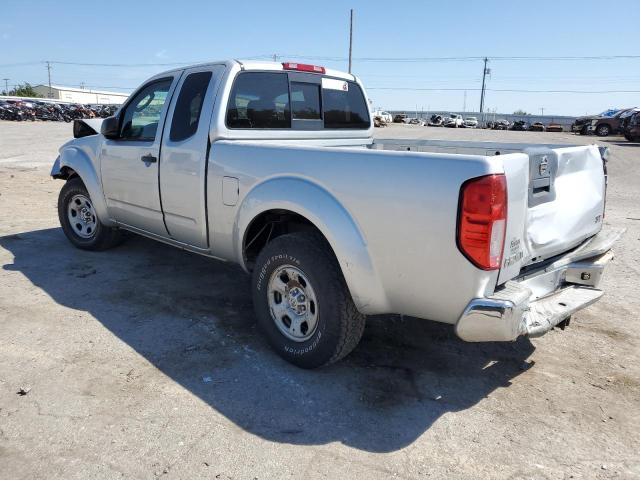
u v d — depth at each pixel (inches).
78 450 100.3
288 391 124.0
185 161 160.1
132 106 187.8
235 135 157.5
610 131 1478.8
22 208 317.7
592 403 123.2
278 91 171.2
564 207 130.3
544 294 127.3
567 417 117.3
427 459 102.0
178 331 153.1
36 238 248.1
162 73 177.5
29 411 111.6
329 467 98.7
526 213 112.8
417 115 3895.2
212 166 151.6
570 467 101.1
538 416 117.4
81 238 225.9
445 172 104.3
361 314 126.1
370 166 114.8
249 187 140.9
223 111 153.5
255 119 164.6
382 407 119.1
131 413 112.5
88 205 221.0
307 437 107.3
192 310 168.4
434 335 157.9
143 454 100.0
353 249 117.3
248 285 192.2
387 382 130.0
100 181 204.5
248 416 113.5
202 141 154.8
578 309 123.5
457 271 105.3
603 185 150.9
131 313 164.4
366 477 96.5
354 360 140.9
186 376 128.6
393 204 111.0
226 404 117.6
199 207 158.2
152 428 107.8
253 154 140.3
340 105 197.6
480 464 101.1
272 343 139.4
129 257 221.0
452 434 110.1
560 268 130.6
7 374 125.8
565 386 130.5
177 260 218.4
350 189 117.8
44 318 158.1
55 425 107.3
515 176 106.0
